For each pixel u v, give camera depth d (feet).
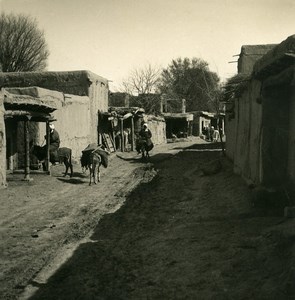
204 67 213.66
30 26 119.34
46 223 34.91
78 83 88.28
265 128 33.40
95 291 21.03
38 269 24.26
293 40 27.84
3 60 116.26
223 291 19.27
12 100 50.85
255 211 31.71
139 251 26.84
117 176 62.28
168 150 101.14
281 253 21.13
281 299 17.16
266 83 32.35
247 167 42.70
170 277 21.93
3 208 39.68
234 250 23.45
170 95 204.74
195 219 33.01
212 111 183.42
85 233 31.94
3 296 20.58
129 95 164.96
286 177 33.19
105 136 96.94
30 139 63.21
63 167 68.13
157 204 41.65
